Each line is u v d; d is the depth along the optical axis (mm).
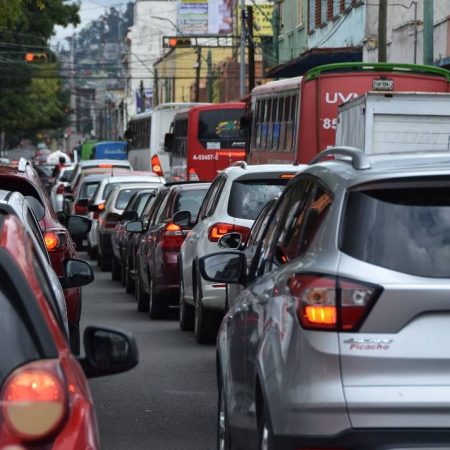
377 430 11625
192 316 33656
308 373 11836
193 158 88000
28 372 8797
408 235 11930
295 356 12055
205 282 29953
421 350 11656
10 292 9258
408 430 11602
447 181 12047
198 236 31000
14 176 25062
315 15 105000
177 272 35500
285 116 60250
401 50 78062
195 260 30656
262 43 132125
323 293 11828
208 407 22562
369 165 12680
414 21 74562
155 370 26875
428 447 11602
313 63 94375
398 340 11672
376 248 11914
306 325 11914
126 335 10914
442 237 11922
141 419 21469
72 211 77438
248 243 19578
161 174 101062
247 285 16531
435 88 55281
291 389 12031
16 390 8742
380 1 62719
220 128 87875
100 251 58562
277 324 12828
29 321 9211
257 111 68125
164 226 35875
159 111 112375
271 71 105000
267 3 171500
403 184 12070
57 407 8789
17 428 8680
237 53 171625
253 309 14414
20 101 158500
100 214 61156
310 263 12289
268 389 12688
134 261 43906
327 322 11766
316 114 56312
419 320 11703
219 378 17406
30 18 149375
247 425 14391
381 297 11656
